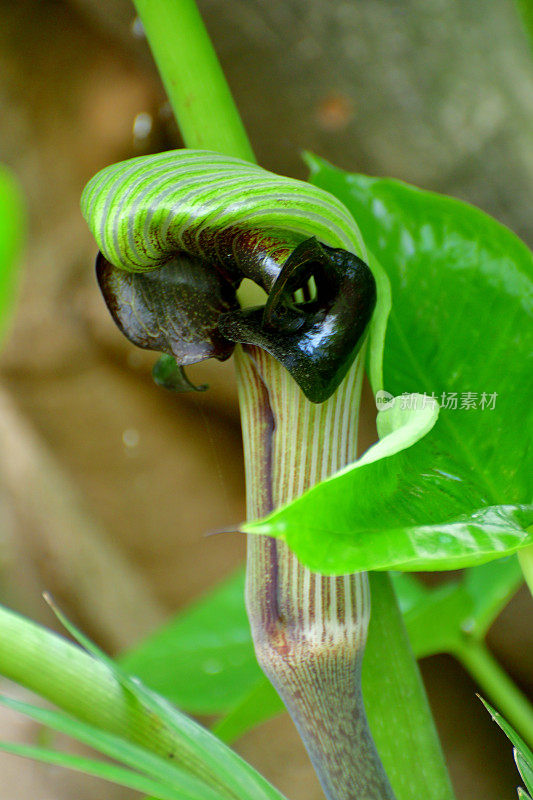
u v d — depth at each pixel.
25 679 0.47
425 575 1.52
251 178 0.47
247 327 0.48
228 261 0.48
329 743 0.48
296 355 0.47
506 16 0.86
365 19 0.86
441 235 0.53
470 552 0.45
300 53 0.89
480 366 0.53
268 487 0.48
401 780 0.50
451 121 0.91
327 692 0.48
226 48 0.92
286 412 0.48
